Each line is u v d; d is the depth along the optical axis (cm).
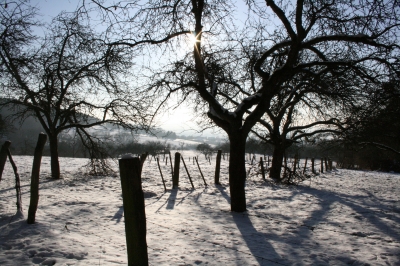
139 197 308
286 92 1424
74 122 1551
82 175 1578
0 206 731
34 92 1356
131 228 305
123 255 454
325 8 789
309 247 520
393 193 1220
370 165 3266
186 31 836
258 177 1609
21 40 1296
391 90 892
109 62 943
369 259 469
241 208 776
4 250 466
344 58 992
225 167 2445
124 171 306
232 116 772
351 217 752
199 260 445
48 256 445
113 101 1409
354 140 1407
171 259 446
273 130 1509
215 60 1011
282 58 1145
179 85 919
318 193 1142
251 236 571
